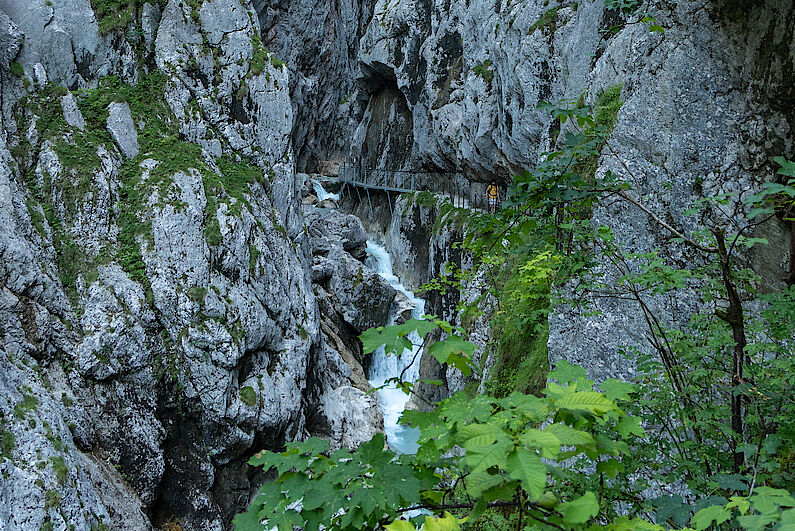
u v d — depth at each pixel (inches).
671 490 185.3
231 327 519.5
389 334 78.6
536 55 636.7
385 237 1141.7
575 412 66.0
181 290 506.6
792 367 120.3
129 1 602.9
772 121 221.0
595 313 238.7
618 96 339.9
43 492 333.7
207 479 502.0
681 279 146.9
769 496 61.3
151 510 466.9
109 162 533.6
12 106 508.7
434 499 80.4
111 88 585.0
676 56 249.9
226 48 651.5
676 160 248.4
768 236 209.8
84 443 422.3
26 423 354.6
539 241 205.6
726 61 235.3
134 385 472.7
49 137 511.5
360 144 1331.2
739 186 227.9
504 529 189.0
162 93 609.6
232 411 506.3
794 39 212.7
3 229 433.7
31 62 529.3
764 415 125.9
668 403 149.3
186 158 573.0
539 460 54.0
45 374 421.7
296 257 659.4
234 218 556.4
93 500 369.4
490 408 69.9
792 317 137.6
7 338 407.2
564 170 139.1
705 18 241.1
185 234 522.9
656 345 157.2
